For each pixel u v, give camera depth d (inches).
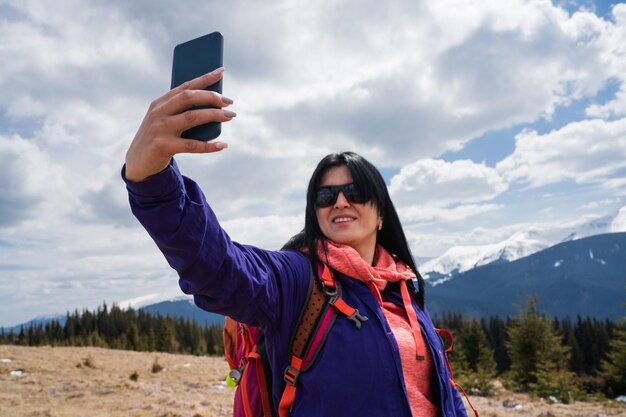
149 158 44.4
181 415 406.0
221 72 46.8
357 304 69.1
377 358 64.8
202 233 51.1
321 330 65.9
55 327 3666.3
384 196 84.7
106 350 1259.8
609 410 615.8
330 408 62.0
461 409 81.2
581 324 2748.5
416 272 88.6
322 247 73.6
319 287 69.1
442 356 76.5
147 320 3909.9
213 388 669.3
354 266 71.4
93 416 405.4
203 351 2719.0
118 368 868.0
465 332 1568.7
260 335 76.4
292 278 67.4
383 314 70.4
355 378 63.1
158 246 50.6
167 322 3189.0
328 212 79.3
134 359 1040.2
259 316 62.4
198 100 43.8
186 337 3617.1
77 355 1018.7
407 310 76.3
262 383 72.3
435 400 72.7
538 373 935.7
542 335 1175.0
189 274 52.5
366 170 80.7
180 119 43.3
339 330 65.9
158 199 48.2
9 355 896.9
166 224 48.3
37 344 3353.8
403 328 74.1
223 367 976.9
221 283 54.9
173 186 48.5
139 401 488.4
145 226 48.8
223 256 53.9
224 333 86.0
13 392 541.6
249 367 75.1
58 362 859.4
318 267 71.9
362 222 79.6
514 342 1218.0
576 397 810.2
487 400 698.2
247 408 73.0
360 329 66.4
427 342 74.3
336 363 63.6
